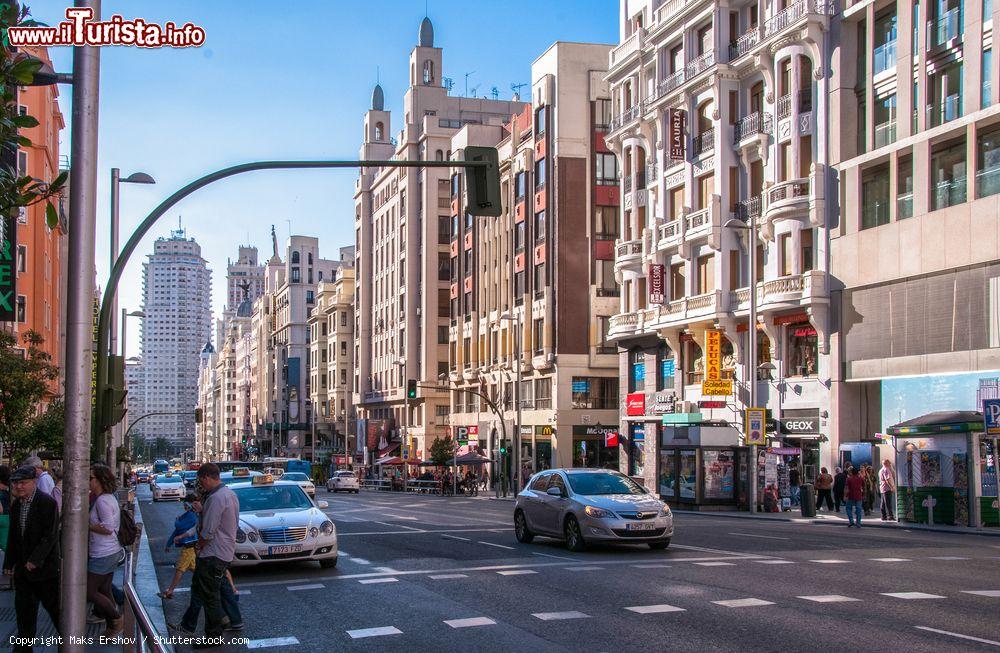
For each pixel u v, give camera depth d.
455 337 82.00
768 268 41.56
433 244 90.44
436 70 100.44
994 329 31.06
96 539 10.05
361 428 101.00
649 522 18.50
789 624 10.36
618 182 63.97
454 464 64.00
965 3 32.88
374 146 109.88
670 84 48.62
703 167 45.88
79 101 6.36
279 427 142.75
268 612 12.33
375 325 105.38
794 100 39.91
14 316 23.83
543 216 64.81
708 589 13.12
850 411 37.53
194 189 14.38
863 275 36.62
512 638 10.09
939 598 12.02
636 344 52.88
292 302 147.50
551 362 62.84
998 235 30.92
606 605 11.98
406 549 19.81
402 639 10.27
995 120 31.36
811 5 38.91
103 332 14.13
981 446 26.80
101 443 14.35
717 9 44.88
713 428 37.41
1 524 14.95
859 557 17.23
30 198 7.52
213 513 10.42
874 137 36.75
